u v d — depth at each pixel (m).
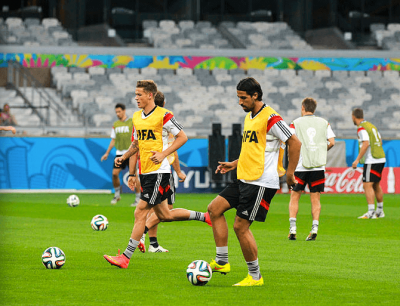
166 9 106.44
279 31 109.50
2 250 23.62
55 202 51.44
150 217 23.09
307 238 28.05
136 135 20.73
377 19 111.69
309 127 28.50
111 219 37.19
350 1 110.94
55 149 64.12
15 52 83.88
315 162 28.06
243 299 15.03
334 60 92.69
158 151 19.98
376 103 93.19
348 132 73.94
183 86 90.06
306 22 111.75
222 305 14.33
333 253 23.78
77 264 20.44
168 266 20.17
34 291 15.88
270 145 16.80
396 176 66.88
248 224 16.75
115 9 103.12
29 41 94.62
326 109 89.69
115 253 23.08
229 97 88.88
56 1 101.06
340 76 97.44
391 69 93.81
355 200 56.97
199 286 16.75
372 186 40.31
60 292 15.77
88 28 102.06
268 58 91.81
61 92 85.81
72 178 64.44
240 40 103.62
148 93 20.02
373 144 39.19
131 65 87.31
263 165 16.52
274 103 89.00
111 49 86.56
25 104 80.81
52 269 19.41
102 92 85.75
